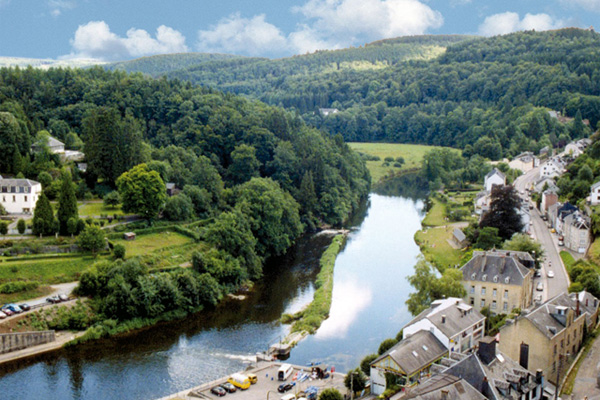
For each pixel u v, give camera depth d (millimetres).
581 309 143250
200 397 124938
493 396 96625
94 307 167125
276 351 150125
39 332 151500
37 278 174375
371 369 123500
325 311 177500
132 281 172625
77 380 135375
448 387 92000
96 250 190625
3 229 192375
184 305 179500
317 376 135250
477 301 168625
